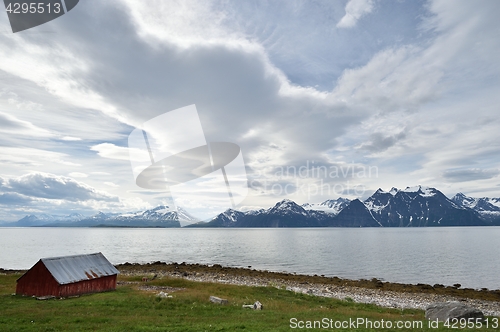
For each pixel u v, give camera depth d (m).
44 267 33.31
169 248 140.00
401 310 34.25
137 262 89.19
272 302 32.81
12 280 46.25
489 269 78.06
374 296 45.47
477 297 47.41
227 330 19.17
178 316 24.02
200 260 95.00
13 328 19.05
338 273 72.12
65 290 33.06
